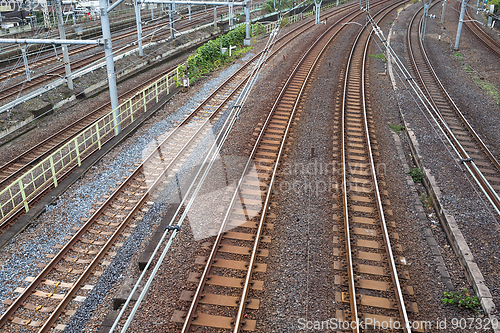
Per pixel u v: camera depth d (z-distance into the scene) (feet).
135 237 31.27
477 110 56.75
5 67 85.61
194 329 22.27
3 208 37.50
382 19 147.84
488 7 148.36
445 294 24.63
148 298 24.43
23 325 24.12
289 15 176.14
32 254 29.96
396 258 27.89
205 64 81.66
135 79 85.81
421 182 38.99
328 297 24.59
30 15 127.75
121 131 51.52
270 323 22.76
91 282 27.55
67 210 35.27
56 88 70.38
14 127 58.59
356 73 76.07
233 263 27.14
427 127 50.11
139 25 93.40
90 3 140.15
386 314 23.44
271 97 61.21
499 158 42.45
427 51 96.22
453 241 29.45
